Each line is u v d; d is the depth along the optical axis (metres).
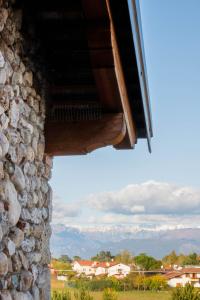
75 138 4.05
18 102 3.25
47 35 3.92
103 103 3.93
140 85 4.12
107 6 2.98
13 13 3.20
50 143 4.04
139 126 5.36
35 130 3.70
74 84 4.31
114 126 4.03
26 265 3.30
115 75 3.47
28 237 3.40
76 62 4.21
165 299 30.00
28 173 3.45
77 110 4.11
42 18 3.69
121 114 4.06
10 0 3.14
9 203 2.94
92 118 4.09
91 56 3.32
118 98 3.83
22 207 3.25
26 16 3.49
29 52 3.56
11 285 2.96
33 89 3.66
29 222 3.43
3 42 2.99
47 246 3.95
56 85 4.32
